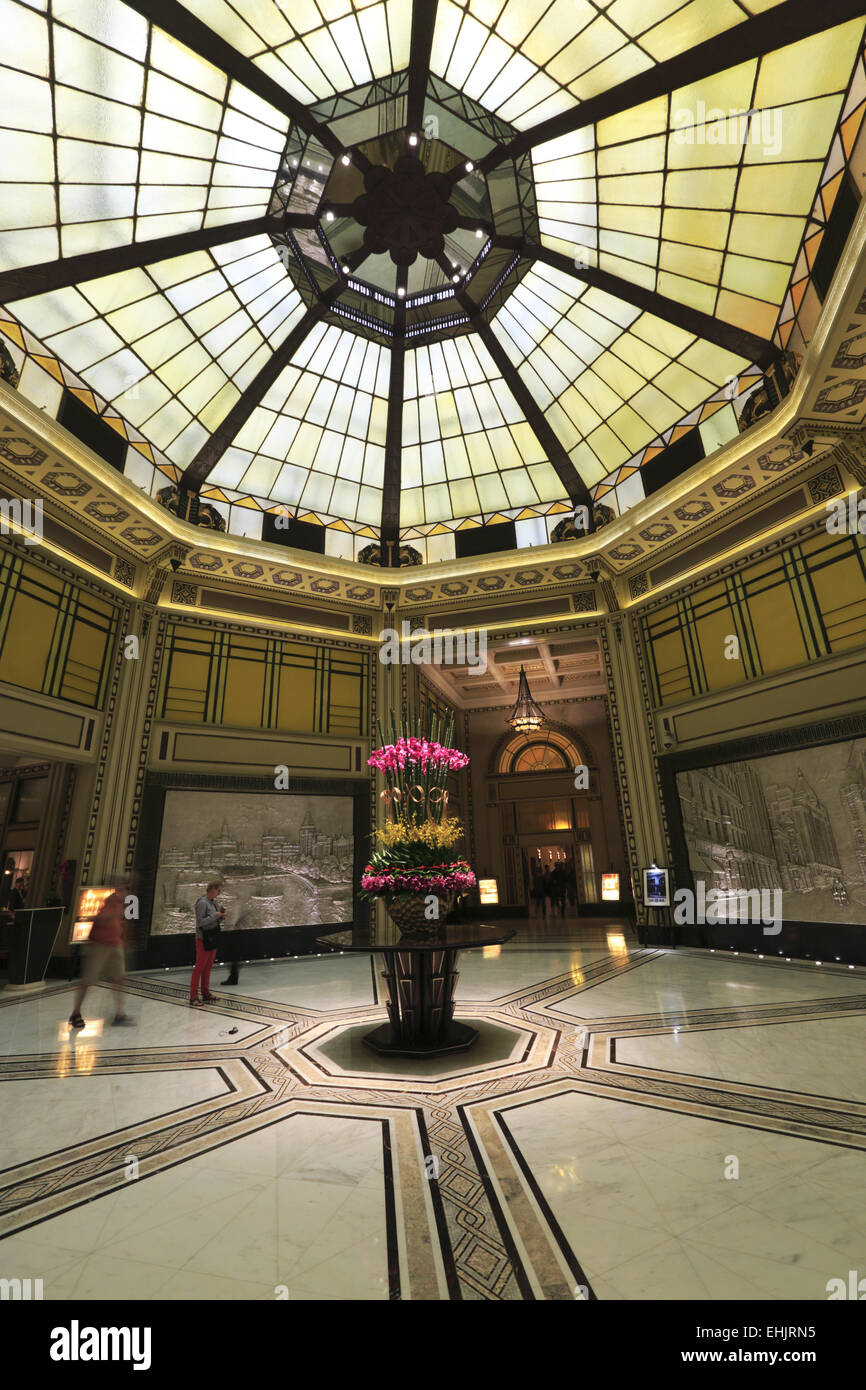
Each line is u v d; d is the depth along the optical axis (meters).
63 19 5.92
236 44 6.57
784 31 5.86
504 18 6.59
